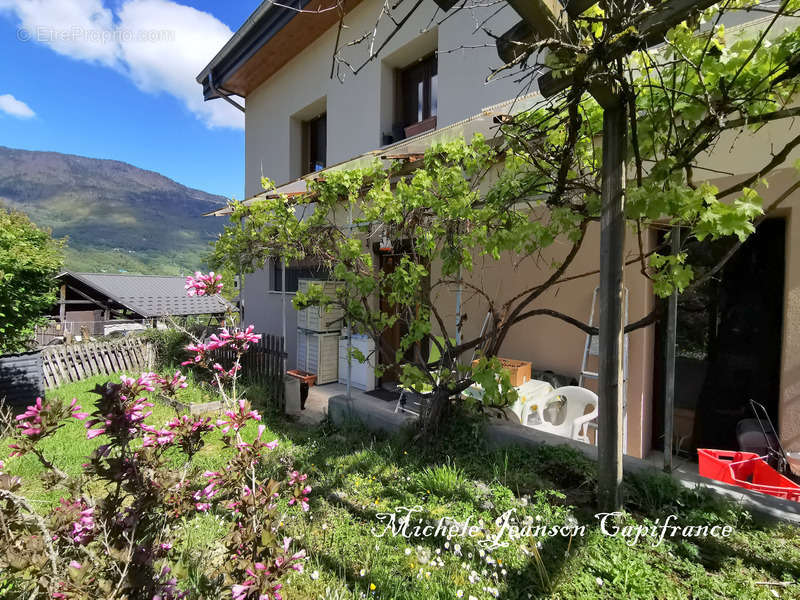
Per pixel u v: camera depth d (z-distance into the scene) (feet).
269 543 5.41
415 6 5.98
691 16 5.76
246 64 29.22
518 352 15.30
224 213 21.93
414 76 22.49
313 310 22.94
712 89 6.23
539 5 5.32
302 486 7.84
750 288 11.81
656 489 8.04
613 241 7.27
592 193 8.09
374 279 12.35
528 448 10.24
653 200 6.16
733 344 12.09
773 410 11.39
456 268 10.73
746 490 7.81
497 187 9.73
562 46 5.40
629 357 12.46
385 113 22.50
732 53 6.71
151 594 5.17
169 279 105.09
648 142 6.75
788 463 9.80
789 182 9.66
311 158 29.71
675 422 13.10
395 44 21.03
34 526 5.73
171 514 6.81
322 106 27.50
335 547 7.77
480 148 10.66
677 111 6.41
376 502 9.09
